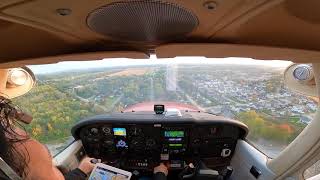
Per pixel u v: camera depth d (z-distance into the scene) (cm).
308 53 35
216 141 119
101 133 116
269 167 101
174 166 116
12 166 36
